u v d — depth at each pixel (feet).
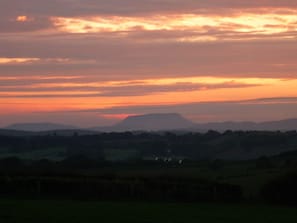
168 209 150.41
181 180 192.34
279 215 142.41
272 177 202.59
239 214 142.92
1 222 110.93
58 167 233.35
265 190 186.09
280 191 182.80
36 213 127.44
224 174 247.29
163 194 183.42
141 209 147.54
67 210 136.87
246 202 181.57
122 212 137.49
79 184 181.68
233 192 186.39
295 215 142.92
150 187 184.96
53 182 180.34
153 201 176.65
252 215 141.18
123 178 191.93
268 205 174.91
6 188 176.76
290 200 180.34
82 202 163.12
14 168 204.03
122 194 182.09
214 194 184.65
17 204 149.07
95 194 180.45
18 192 176.55
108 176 193.67
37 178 181.37
